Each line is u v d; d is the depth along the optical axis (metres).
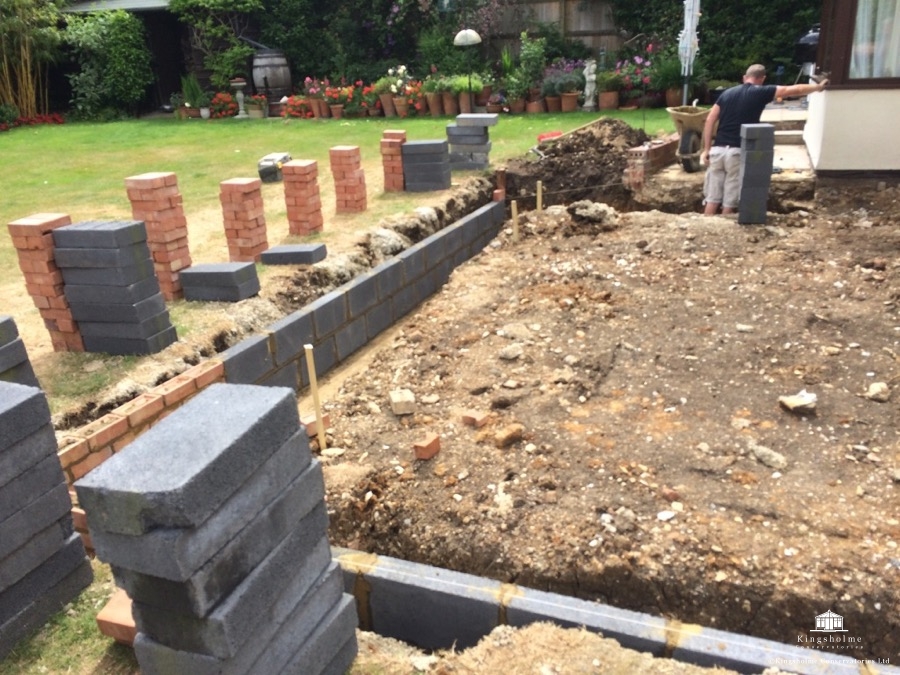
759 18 14.52
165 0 18.53
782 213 8.56
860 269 6.66
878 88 8.16
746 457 4.26
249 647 2.18
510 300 6.80
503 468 4.34
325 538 2.56
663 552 3.56
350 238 7.46
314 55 18.77
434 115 15.48
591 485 4.11
